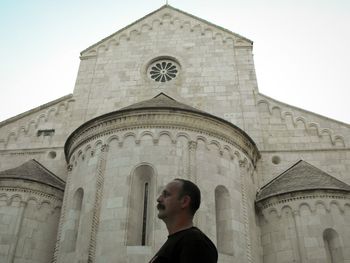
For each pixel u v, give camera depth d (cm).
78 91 3070
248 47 3158
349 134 2612
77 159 2169
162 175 1898
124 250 1705
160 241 1720
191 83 2994
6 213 2188
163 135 2025
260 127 2736
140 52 3222
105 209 1845
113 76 3116
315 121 2709
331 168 2516
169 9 3453
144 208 1878
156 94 2958
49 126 2914
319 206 2109
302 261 1997
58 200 2344
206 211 1872
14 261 2094
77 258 1795
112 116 2102
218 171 2028
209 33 3259
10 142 2866
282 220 2152
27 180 2289
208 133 2098
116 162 1970
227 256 1828
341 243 2005
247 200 2128
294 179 2311
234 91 2923
